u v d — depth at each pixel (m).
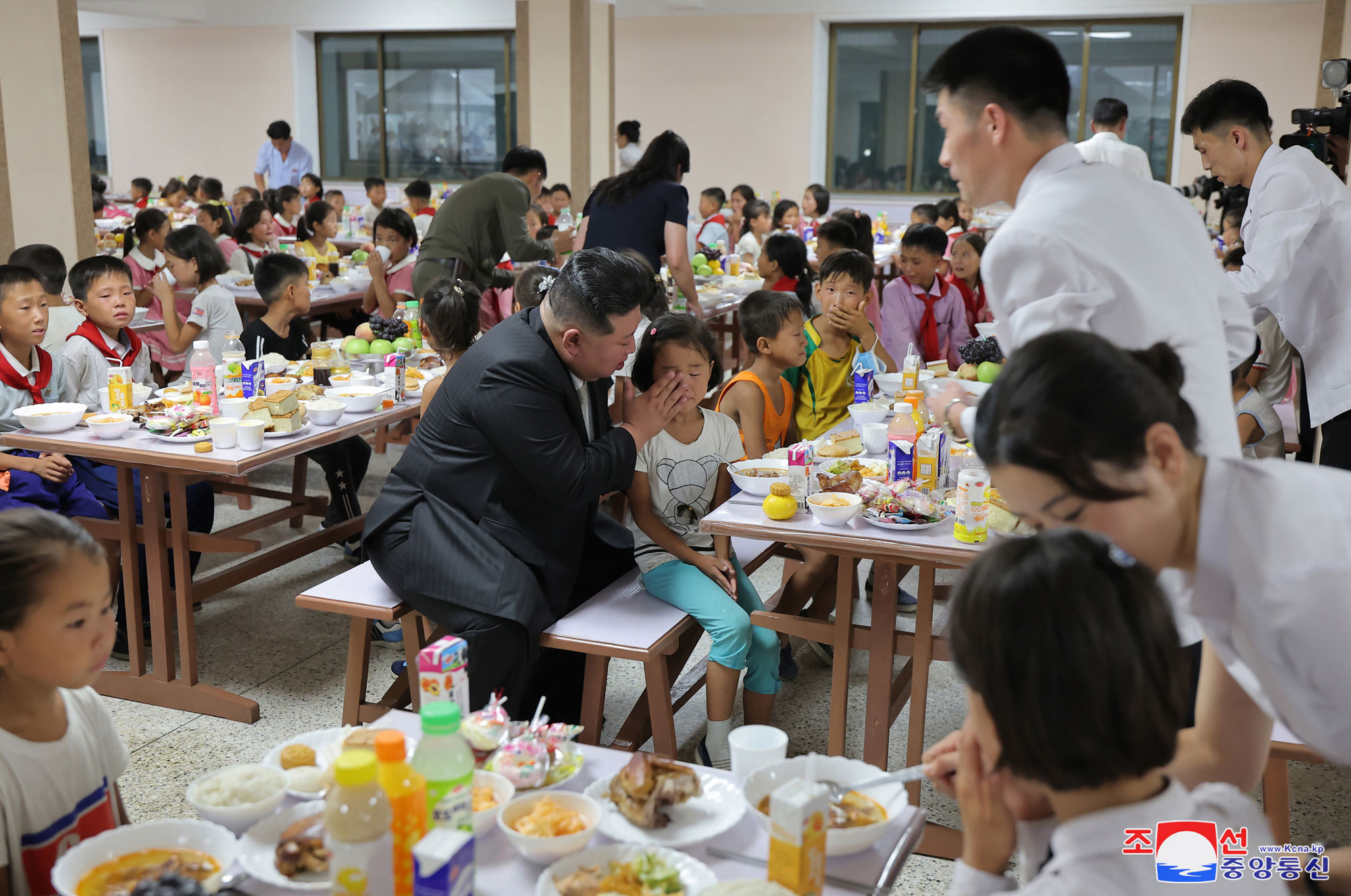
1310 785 2.47
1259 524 1.01
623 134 8.64
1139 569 0.88
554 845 1.22
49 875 1.38
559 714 2.55
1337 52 8.14
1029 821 1.07
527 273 3.13
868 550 2.15
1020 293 1.68
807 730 2.73
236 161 12.98
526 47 9.30
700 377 2.44
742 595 2.58
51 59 5.82
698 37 11.23
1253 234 2.96
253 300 5.43
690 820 1.31
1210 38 9.66
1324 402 3.06
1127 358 0.98
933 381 3.33
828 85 11.14
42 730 1.36
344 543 3.91
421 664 1.34
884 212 11.06
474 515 2.29
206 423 2.83
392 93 12.41
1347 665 1.01
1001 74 1.70
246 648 3.14
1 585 1.23
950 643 0.92
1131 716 0.84
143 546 3.05
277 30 12.37
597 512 2.66
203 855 1.22
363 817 1.00
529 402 2.20
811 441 2.79
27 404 3.04
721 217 8.16
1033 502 1.00
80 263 3.31
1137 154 3.93
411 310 4.07
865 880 1.21
